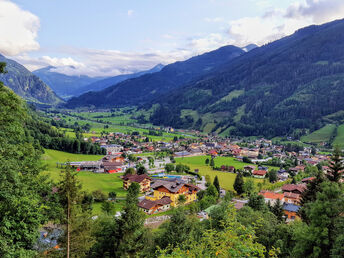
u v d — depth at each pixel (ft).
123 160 628.69
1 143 85.66
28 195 90.89
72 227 95.14
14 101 95.96
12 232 77.82
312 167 508.53
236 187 372.38
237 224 54.80
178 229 125.70
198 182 451.12
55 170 408.87
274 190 399.65
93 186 379.96
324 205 98.27
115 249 117.29
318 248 94.84
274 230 136.67
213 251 53.11
